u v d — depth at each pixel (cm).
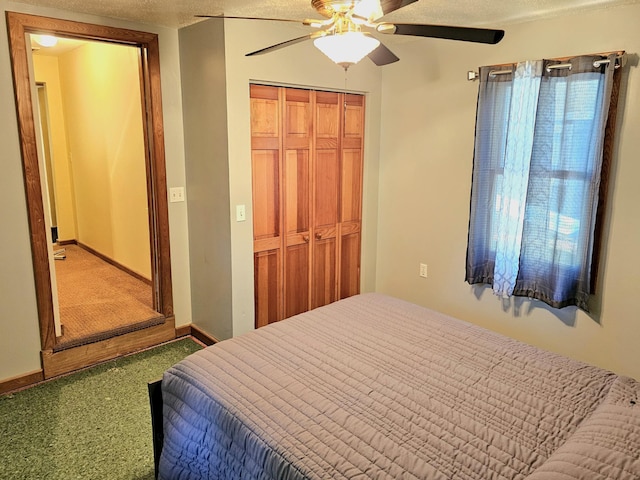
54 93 562
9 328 280
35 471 218
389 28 179
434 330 228
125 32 298
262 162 320
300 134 338
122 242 482
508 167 297
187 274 360
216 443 168
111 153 471
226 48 284
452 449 143
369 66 364
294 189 343
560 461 127
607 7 251
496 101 301
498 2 245
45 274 288
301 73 321
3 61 259
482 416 159
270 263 340
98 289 426
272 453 146
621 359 273
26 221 278
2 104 262
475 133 310
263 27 296
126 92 421
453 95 331
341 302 267
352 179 381
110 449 233
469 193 331
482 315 338
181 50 323
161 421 207
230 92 290
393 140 378
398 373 188
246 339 219
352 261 397
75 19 279
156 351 340
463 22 286
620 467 118
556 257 284
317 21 184
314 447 145
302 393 173
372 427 153
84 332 321
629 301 266
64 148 580
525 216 293
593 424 144
